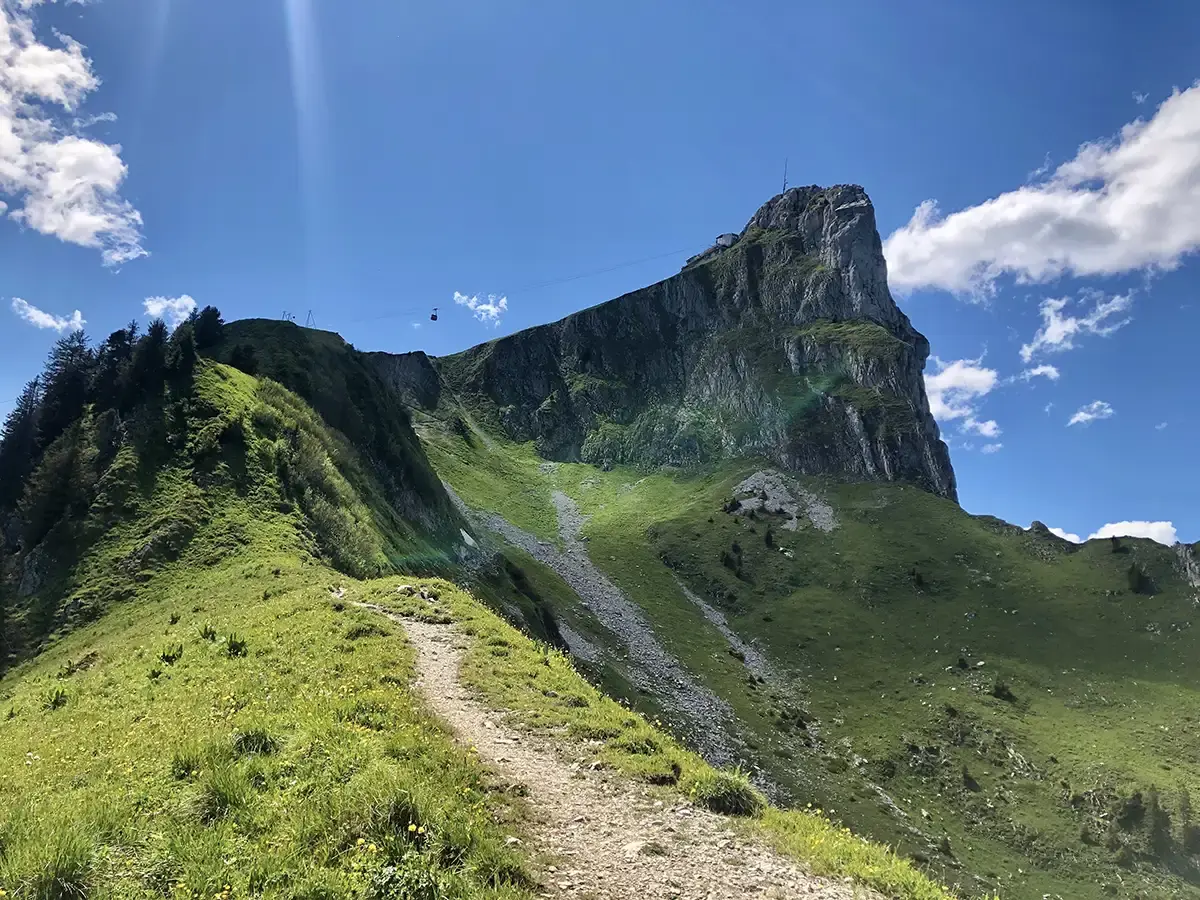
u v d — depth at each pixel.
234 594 39.72
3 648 45.12
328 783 12.05
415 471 109.75
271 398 80.75
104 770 15.02
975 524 169.25
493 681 21.50
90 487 58.50
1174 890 73.12
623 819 13.38
